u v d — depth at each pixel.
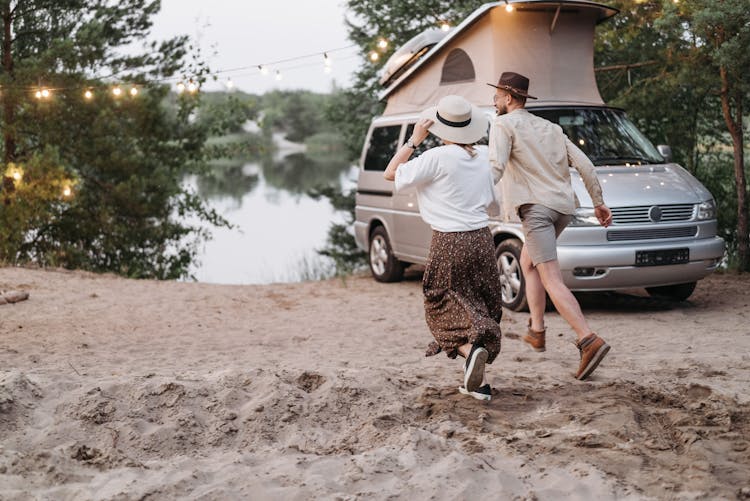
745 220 11.03
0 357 6.11
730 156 12.37
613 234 7.73
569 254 7.62
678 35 10.62
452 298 4.48
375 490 3.42
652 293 9.26
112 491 3.40
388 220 10.40
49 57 15.02
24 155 15.97
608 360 5.94
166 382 4.57
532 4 8.90
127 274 15.68
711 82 10.41
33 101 15.06
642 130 12.28
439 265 4.50
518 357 6.02
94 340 7.00
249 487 3.44
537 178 5.23
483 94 9.12
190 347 6.71
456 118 4.49
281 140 114.44
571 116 8.70
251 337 7.21
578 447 3.91
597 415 4.32
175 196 17.19
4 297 8.66
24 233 14.72
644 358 5.98
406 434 3.96
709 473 3.55
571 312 5.13
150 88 16.55
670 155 8.89
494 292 4.58
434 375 5.32
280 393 4.48
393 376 5.18
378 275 10.87
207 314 8.43
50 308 8.48
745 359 5.84
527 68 9.11
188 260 16.91
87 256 16.14
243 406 4.43
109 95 15.67
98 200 16.38
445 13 14.99
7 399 4.32
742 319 7.75
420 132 4.60
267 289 10.38
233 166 59.72
